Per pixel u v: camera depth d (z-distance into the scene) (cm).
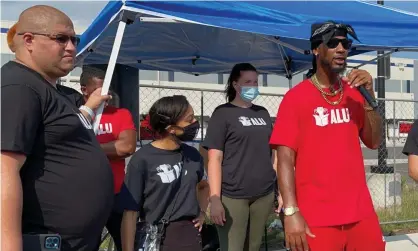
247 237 421
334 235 278
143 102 1080
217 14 349
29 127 186
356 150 288
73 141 204
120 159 396
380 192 852
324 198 279
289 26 365
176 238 302
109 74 331
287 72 719
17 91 186
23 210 196
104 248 565
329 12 404
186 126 309
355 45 433
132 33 537
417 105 1280
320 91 282
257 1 376
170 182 304
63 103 203
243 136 401
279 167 280
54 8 211
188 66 759
